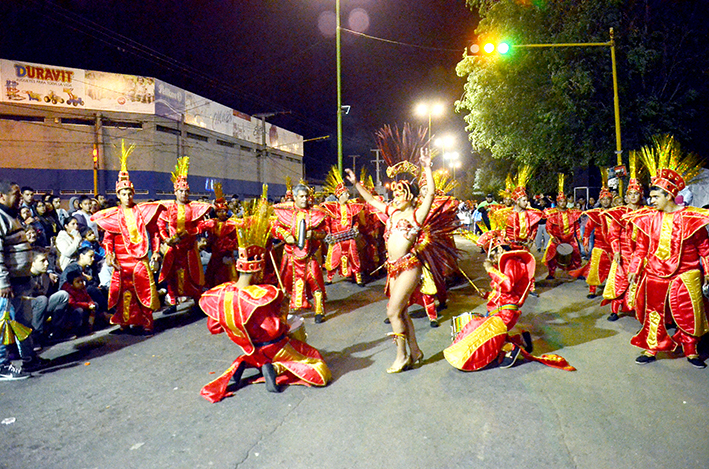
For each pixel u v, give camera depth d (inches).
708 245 175.9
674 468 114.7
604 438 129.0
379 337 227.3
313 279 260.1
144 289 236.8
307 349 172.6
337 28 649.0
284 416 146.4
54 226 312.2
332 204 369.4
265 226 162.1
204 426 141.5
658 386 163.0
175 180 264.8
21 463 123.3
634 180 251.6
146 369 191.9
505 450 124.0
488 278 393.7
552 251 369.7
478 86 743.1
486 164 980.6
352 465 118.9
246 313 153.3
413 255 175.2
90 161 1333.7
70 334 239.8
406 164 199.8
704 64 660.7
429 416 143.9
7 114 1245.7
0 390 172.2
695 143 695.1
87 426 143.5
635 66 631.2
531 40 661.9
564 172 841.5
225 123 1734.7
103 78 1334.9
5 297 177.6
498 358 187.6
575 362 188.1
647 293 186.1
